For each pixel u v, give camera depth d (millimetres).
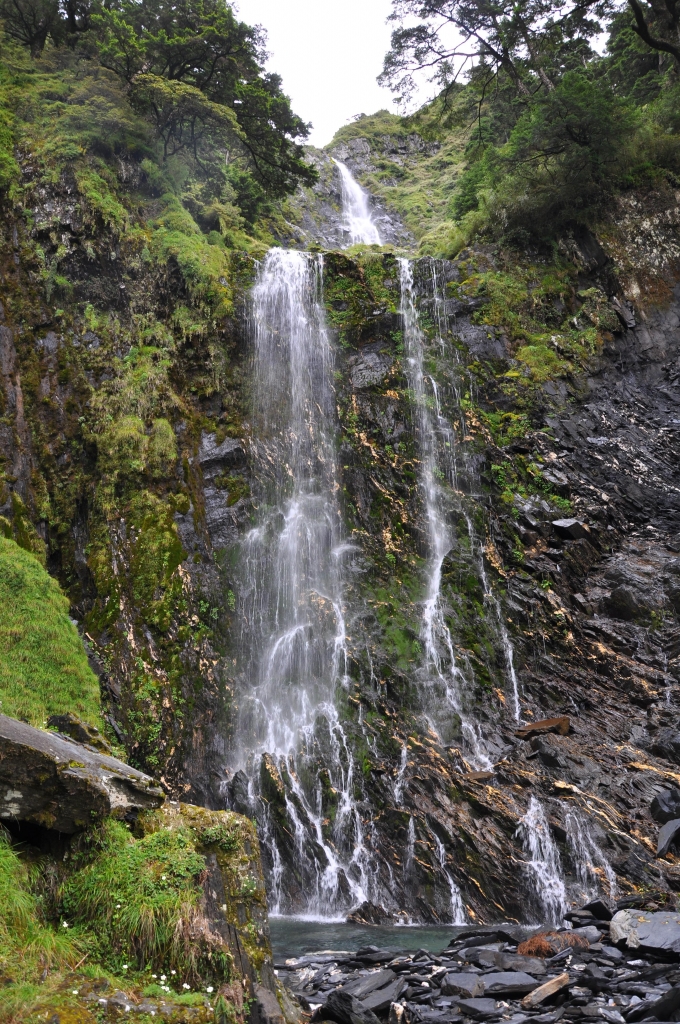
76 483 15820
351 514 17797
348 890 11500
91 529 15242
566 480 19875
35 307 17078
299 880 11789
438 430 19750
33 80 20641
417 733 13539
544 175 26266
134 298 18016
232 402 17766
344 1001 5871
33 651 11641
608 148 26312
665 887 10625
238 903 5910
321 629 15336
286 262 20391
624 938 7293
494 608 16328
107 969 5227
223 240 21953
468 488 19234
